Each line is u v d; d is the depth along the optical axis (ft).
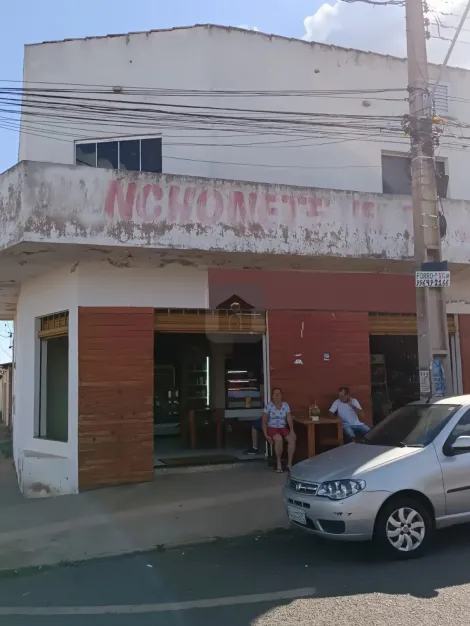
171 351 48.39
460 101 46.19
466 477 21.47
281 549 22.88
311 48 41.50
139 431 33.76
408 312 40.14
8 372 83.41
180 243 30.63
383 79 43.29
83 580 20.16
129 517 27.37
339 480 20.59
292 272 37.50
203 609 16.79
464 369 42.04
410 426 23.84
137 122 38.73
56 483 33.40
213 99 38.83
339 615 15.84
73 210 28.96
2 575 21.03
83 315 33.45
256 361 44.29
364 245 34.60
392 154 43.75
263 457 38.50
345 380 38.11
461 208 37.06
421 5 31.37
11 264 34.27
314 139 40.86
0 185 30.04
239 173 38.73
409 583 18.12
